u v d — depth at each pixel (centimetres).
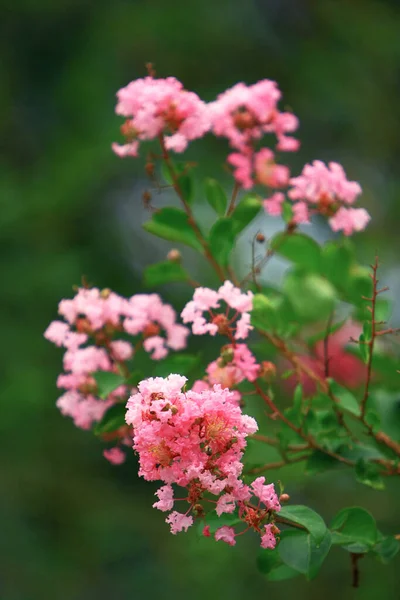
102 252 866
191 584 657
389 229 906
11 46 959
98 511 766
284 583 622
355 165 983
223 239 273
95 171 857
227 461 184
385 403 273
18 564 725
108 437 257
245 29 990
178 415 182
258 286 267
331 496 503
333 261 308
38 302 801
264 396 242
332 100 984
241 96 287
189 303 235
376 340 305
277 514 192
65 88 930
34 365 771
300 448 250
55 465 774
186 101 254
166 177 283
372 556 224
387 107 991
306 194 275
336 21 1009
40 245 835
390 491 512
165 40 956
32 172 902
